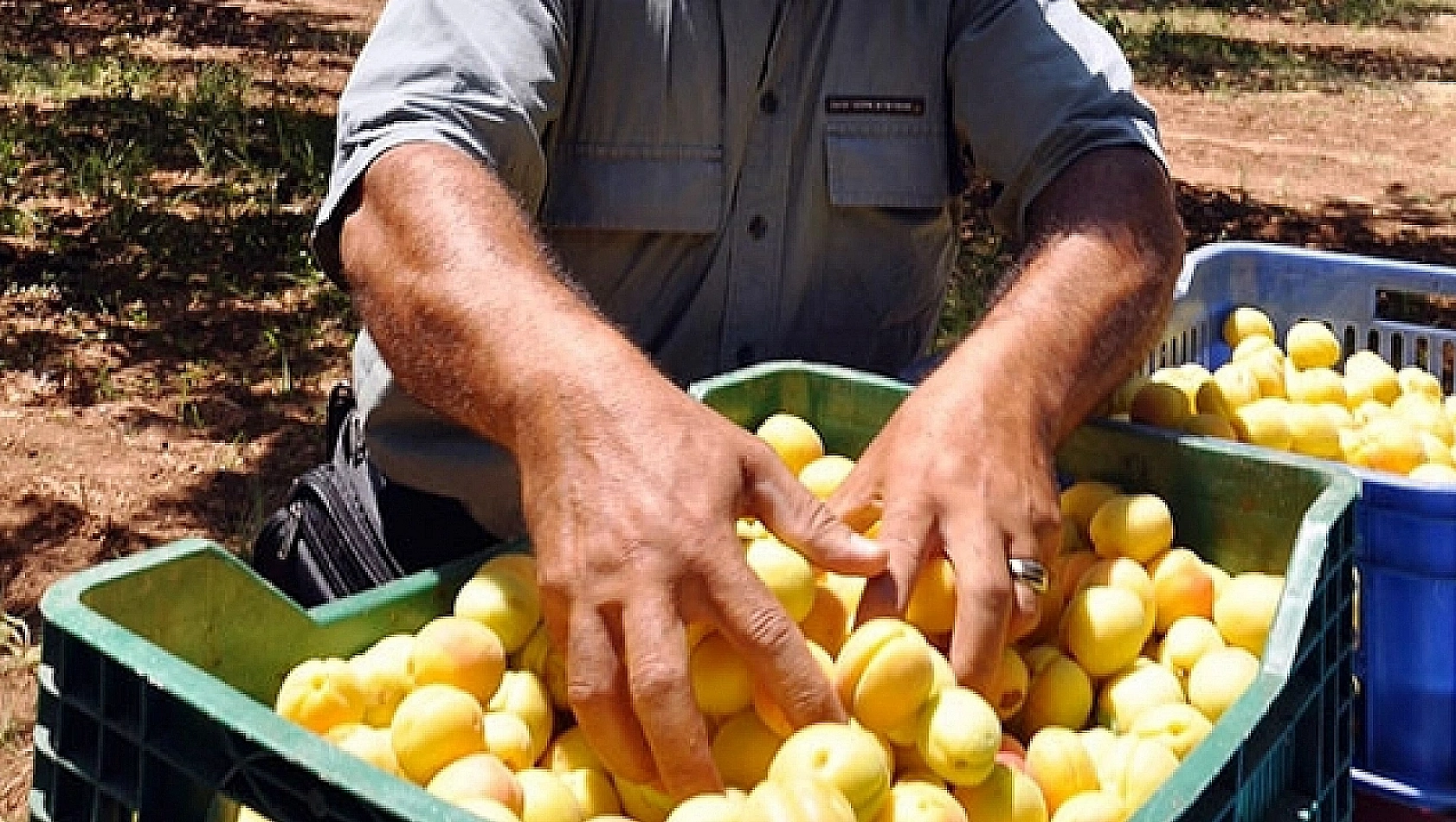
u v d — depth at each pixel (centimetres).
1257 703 128
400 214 173
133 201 700
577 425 146
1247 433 210
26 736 357
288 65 1000
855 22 212
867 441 193
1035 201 213
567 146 208
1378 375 243
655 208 207
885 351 229
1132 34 1368
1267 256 273
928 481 157
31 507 462
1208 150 988
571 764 144
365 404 214
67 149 772
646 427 144
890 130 218
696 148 208
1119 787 142
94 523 457
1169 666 164
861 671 138
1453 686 177
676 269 214
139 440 509
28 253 646
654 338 216
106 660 120
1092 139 211
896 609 148
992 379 169
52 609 125
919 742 137
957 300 621
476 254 165
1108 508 172
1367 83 1232
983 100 218
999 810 136
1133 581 166
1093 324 185
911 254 225
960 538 153
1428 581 175
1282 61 1301
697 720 131
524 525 212
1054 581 167
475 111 186
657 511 138
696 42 203
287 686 142
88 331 586
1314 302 271
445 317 162
